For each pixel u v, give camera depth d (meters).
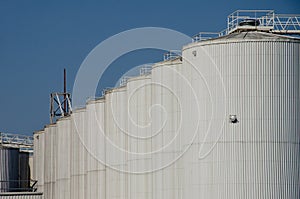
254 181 158.50
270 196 158.25
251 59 160.62
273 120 159.75
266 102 160.00
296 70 162.00
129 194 195.12
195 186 163.88
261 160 158.75
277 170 158.88
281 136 159.75
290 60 161.50
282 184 158.88
